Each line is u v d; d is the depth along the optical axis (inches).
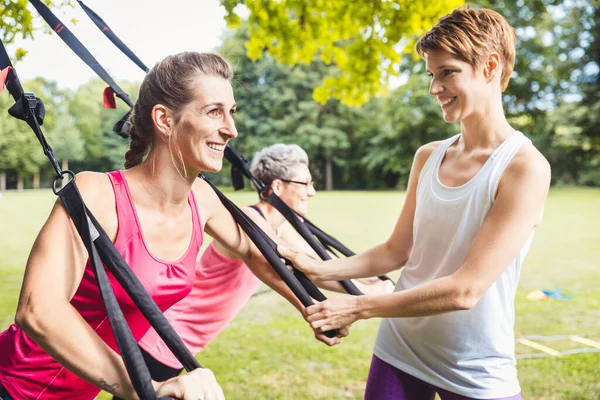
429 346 66.6
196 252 60.3
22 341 56.3
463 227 62.4
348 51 173.8
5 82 56.6
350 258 76.0
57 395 57.2
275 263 65.5
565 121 1148.5
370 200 938.7
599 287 256.7
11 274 284.4
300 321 202.2
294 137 1487.5
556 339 177.8
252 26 169.0
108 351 46.3
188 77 52.4
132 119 56.7
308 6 165.6
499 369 64.1
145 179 55.4
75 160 1588.3
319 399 131.7
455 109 61.8
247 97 1493.6
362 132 1512.1
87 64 71.9
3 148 1546.5
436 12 156.2
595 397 132.0
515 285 64.4
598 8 1117.1
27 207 778.8
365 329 192.1
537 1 1079.0
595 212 657.0
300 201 96.5
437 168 67.1
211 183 67.4
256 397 132.5
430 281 60.9
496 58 60.5
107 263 47.3
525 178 58.2
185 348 46.4
